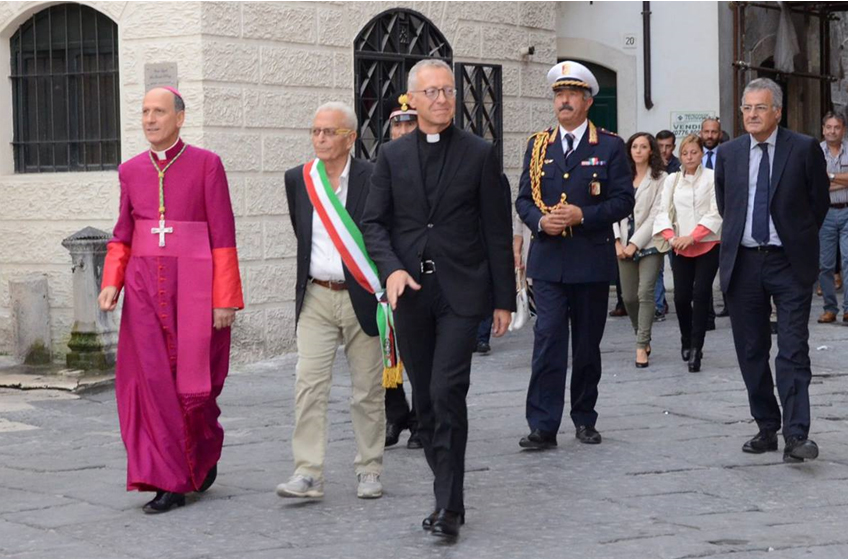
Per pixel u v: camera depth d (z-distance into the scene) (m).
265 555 6.34
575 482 7.79
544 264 8.71
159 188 7.41
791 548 6.31
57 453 9.08
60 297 13.42
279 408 10.66
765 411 8.55
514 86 16.61
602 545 6.39
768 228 8.27
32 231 13.55
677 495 7.44
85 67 13.39
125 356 7.38
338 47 14.00
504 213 6.67
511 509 7.16
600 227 8.64
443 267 6.57
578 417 8.96
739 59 19.72
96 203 13.19
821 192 8.25
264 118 13.20
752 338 8.47
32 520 7.12
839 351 13.06
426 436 6.70
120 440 9.53
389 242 6.66
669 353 13.10
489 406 10.46
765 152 8.29
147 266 7.38
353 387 7.48
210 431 7.54
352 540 6.57
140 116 12.91
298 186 7.44
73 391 11.55
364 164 7.42
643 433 9.24
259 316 13.19
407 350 6.67
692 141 11.84
